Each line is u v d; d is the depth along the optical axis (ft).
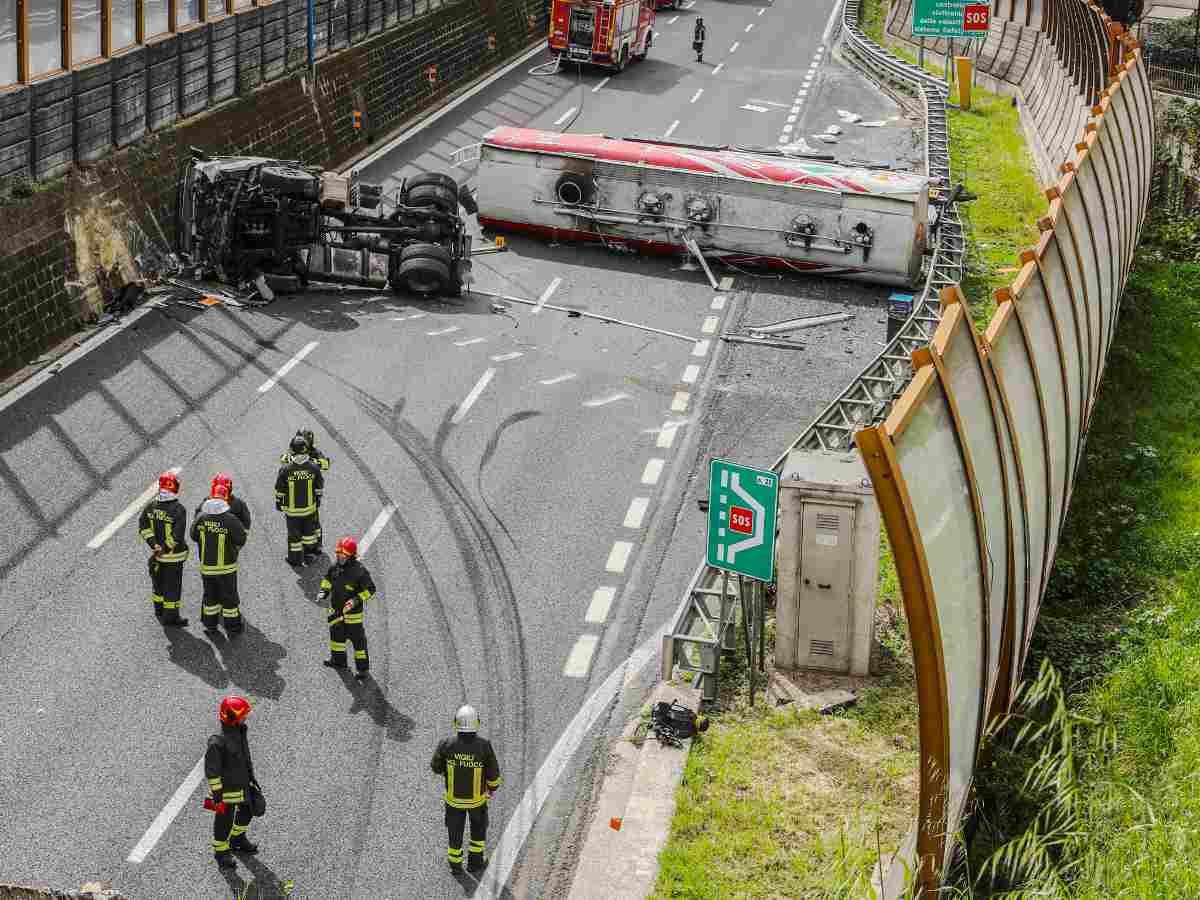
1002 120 137.28
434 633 51.34
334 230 84.17
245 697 46.96
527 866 40.37
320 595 47.65
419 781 43.60
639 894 38.40
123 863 39.52
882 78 147.95
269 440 65.16
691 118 131.03
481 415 69.36
